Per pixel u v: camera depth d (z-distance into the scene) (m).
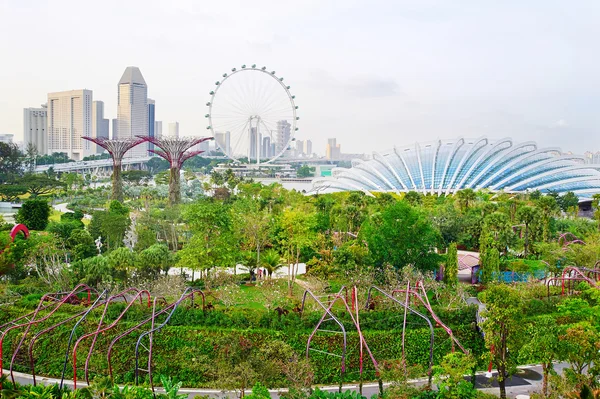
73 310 54.75
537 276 78.06
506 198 146.50
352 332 51.12
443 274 77.31
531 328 43.06
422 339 51.75
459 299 60.31
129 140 152.00
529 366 51.56
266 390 39.06
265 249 84.38
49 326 52.00
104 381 41.34
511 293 44.56
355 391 43.06
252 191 154.62
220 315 52.56
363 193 167.88
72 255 84.88
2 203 176.12
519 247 95.44
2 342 46.69
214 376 45.56
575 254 74.31
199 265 71.00
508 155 187.12
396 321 53.34
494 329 44.16
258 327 51.91
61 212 152.75
